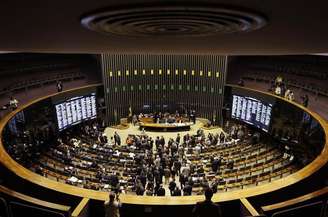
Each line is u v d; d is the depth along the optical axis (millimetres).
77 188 7137
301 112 15469
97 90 25938
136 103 28297
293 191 7246
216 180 12758
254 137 20016
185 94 28141
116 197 6566
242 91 22516
